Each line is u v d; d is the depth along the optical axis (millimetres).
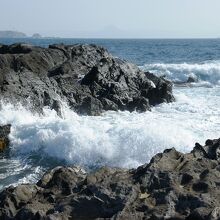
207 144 15078
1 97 27344
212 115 29953
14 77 29984
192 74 53281
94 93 33531
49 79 32000
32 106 28406
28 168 20359
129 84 35938
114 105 32969
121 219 9898
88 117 29875
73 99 31953
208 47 138750
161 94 35969
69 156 21547
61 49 41750
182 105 34562
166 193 10773
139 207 10438
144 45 169000
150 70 56406
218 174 11688
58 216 10352
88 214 10570
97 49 44000
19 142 23469
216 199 10383
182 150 21094
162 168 12266
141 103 32969
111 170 13094
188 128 25031
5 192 12508
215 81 51125
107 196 10875
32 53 37469
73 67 38062
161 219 9805
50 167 20609
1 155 22438
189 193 10680
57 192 12383
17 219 10969
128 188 11078
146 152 21031
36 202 11641
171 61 76125
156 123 25484
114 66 36219
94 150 21328
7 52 42125
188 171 12016
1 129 23844
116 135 21953
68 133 22344
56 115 29141
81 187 12266
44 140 22828
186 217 9883
